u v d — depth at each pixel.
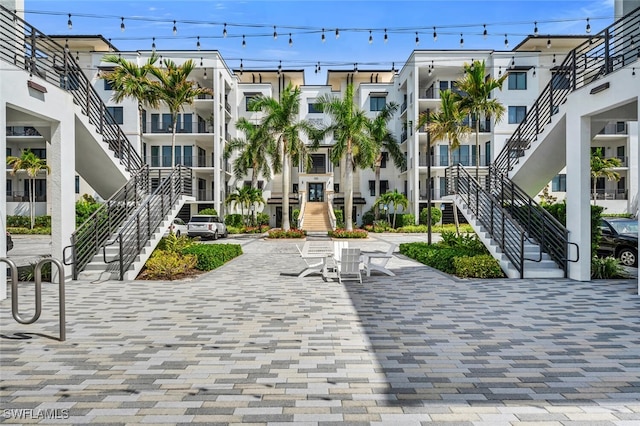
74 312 7.72
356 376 4.66
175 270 11.84
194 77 38.94
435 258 13.67
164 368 4.92
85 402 4.04
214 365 5.01
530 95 36.97
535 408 3.89
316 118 45.81
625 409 3.86
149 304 8.39
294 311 7.79
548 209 13.06
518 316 7.36
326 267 12.09
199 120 41.06
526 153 13.91
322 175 44.47
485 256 12.03
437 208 38.78
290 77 46.97
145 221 13.81
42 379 4.59
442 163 38.91
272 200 44.44
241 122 35.44
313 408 3.90
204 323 6.94
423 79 40.62
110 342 5.91
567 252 11.38
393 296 9.14
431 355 5.35
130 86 24.52
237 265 14.78
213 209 37.44
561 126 12.21
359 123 29.91
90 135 12.87
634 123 36.53
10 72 9.13
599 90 10.02
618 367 4.91
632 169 36.66
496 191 15.77
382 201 37.72
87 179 15.68
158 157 39.19
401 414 3.78
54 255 11.05
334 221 36.62
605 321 7.00
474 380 4.55
